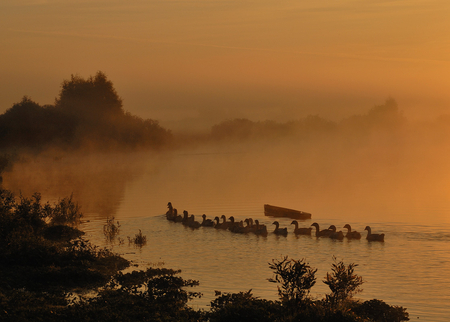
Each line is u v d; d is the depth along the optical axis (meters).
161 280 18.75
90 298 16.59
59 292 17.39
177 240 27.81
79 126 113.69
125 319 14.23
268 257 23.30
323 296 17.23
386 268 20.94
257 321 14.04
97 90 127.69
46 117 110.19
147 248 25.69
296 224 30.17
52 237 27.84
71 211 35.81
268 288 18.33
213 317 14.70
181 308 15.64
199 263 22.20
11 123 104.50
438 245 25.31
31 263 20.48
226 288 18.44
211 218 36.12
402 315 15.00
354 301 16.19
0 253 20.64
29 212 30.38
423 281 18.98
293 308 14.63
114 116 126.44
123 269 21.44
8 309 14.26
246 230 29.86
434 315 15.41
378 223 31.98
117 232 30.36
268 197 47.59
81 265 20.86
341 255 23.44
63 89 126.25
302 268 15.34
